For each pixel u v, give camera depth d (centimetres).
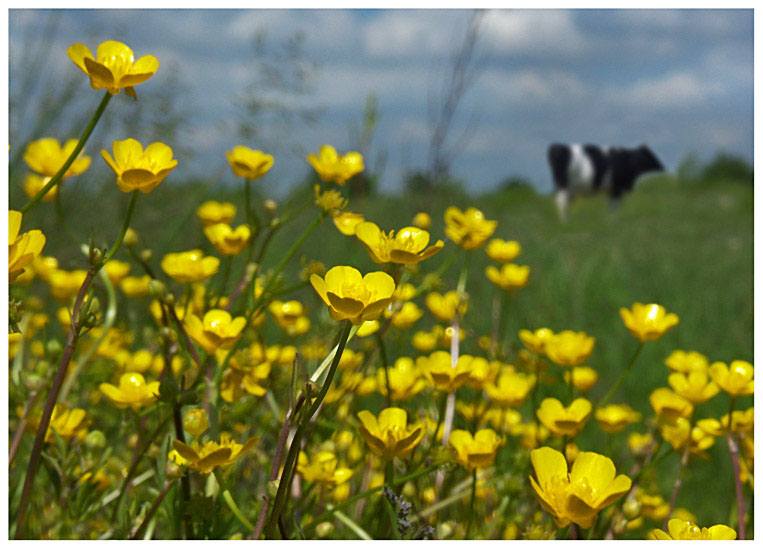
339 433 165
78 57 100
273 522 93
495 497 167
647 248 656
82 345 181
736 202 874
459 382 143
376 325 145
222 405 142
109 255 101
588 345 166
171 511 119
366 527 146
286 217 164
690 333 400
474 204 503
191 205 323
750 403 295
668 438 161
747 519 163
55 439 126
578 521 95
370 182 381
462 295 200
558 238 649
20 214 95
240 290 159
